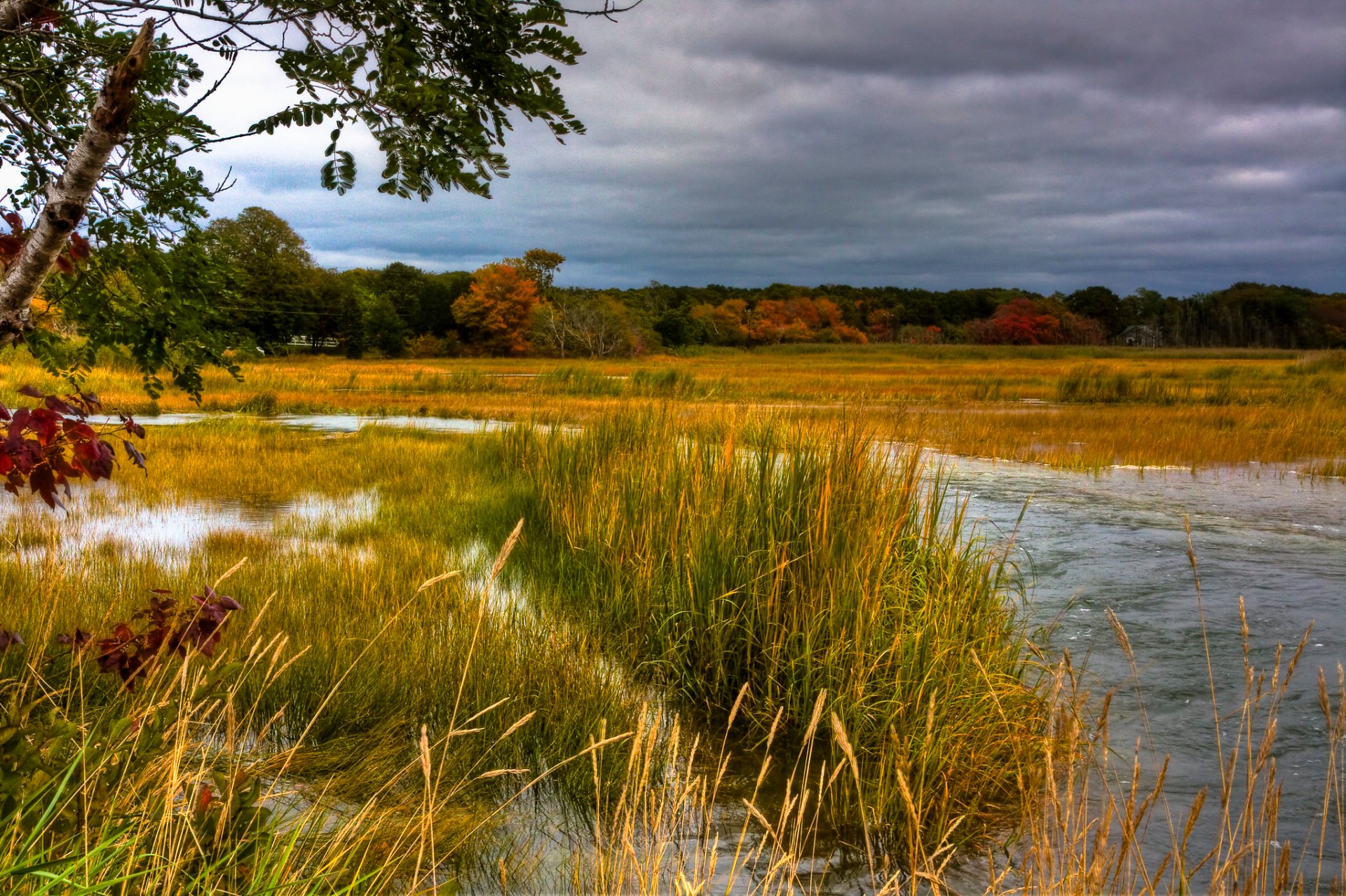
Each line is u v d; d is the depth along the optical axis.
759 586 5.52
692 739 4.58
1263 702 5.11
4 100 3.42
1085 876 2.85
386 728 4.13
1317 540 9.42
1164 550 8.92
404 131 2.90
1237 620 6.67
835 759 4.23
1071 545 9.15
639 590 6.26
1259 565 8.34
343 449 15.99
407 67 2.75
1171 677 5.52
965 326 133.88
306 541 8.56
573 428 15.02
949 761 3.91
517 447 13.34
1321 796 4.05
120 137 2.46
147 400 25.97
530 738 4.20
